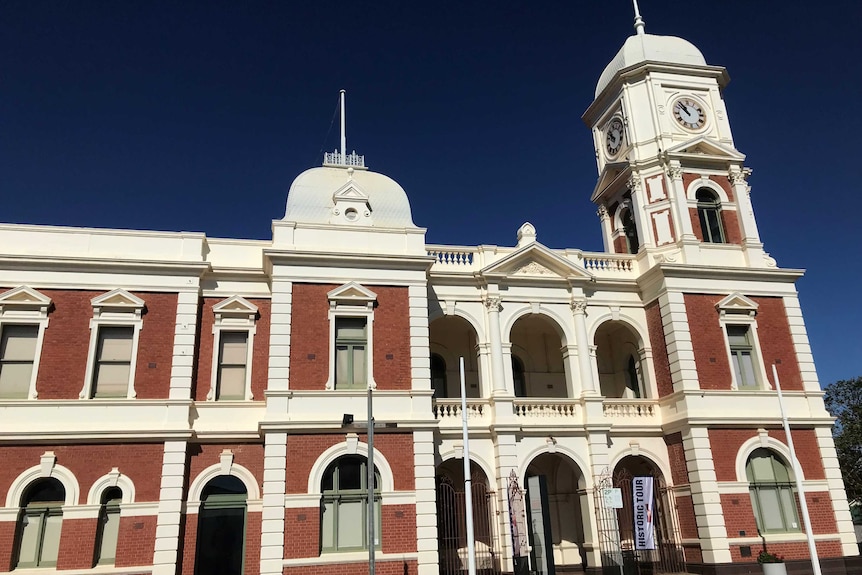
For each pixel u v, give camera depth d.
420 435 21.69
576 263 27.06
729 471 24.05
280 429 20.72
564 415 25.25
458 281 26.02
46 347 21.23
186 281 22.88
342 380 22.20
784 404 25.39
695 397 24.69
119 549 19.72
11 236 22.17
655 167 28.86
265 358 23.17
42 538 19.62
